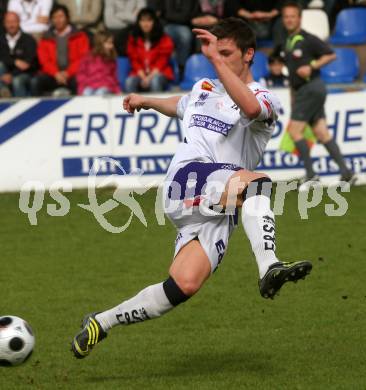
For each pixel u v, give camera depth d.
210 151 18.28
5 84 46.94
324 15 50.53
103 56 45.59
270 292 16.98
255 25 51.28
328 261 28.97
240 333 21.61
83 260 30.14
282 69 46.03
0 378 18.69
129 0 50.88
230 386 17.59
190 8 49.31
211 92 18.61
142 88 46.09
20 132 42.59
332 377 18.02
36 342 21.28
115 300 25.16
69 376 18.72
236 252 30.81
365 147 42.47
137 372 18.91
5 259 30.53
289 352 19.95
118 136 42.44
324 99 40.53
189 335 21.61
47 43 47.34
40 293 26.08
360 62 52.19
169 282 17.39
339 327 21.81
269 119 17.83
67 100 42.47
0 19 51.00
